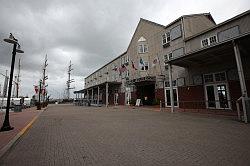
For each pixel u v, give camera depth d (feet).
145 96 93.86
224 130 24.35
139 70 88.89
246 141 18.35
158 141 19.16
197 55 44.04
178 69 67.56
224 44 35.70
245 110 31.22
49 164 13.10
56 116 49.47
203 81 57.98
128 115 47.55
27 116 50.21
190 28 69.00
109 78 132.16
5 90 114.62
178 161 13.17
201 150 15.69
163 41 78.79
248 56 45.57
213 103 54.54
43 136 23.04
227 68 51.19
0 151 15.34
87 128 28.27
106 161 13.48
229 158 13.53
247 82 45.52
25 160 14.07
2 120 40.01
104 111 63.98
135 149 16.40
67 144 18.72
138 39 95.66
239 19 50.14
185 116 42.45
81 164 12.97
